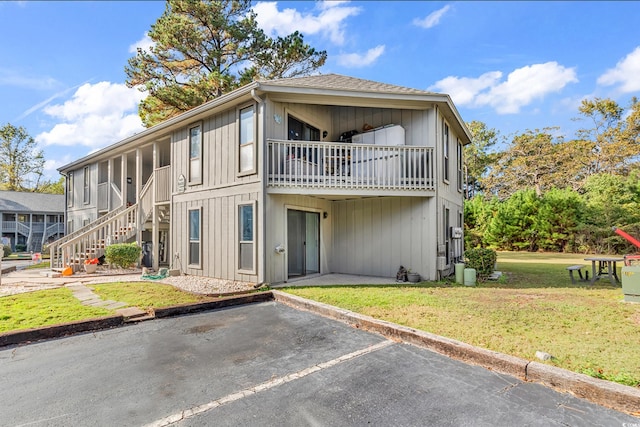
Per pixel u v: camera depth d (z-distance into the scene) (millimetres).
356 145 8664
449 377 3293
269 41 17516
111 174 14398
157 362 3736
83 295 6840
